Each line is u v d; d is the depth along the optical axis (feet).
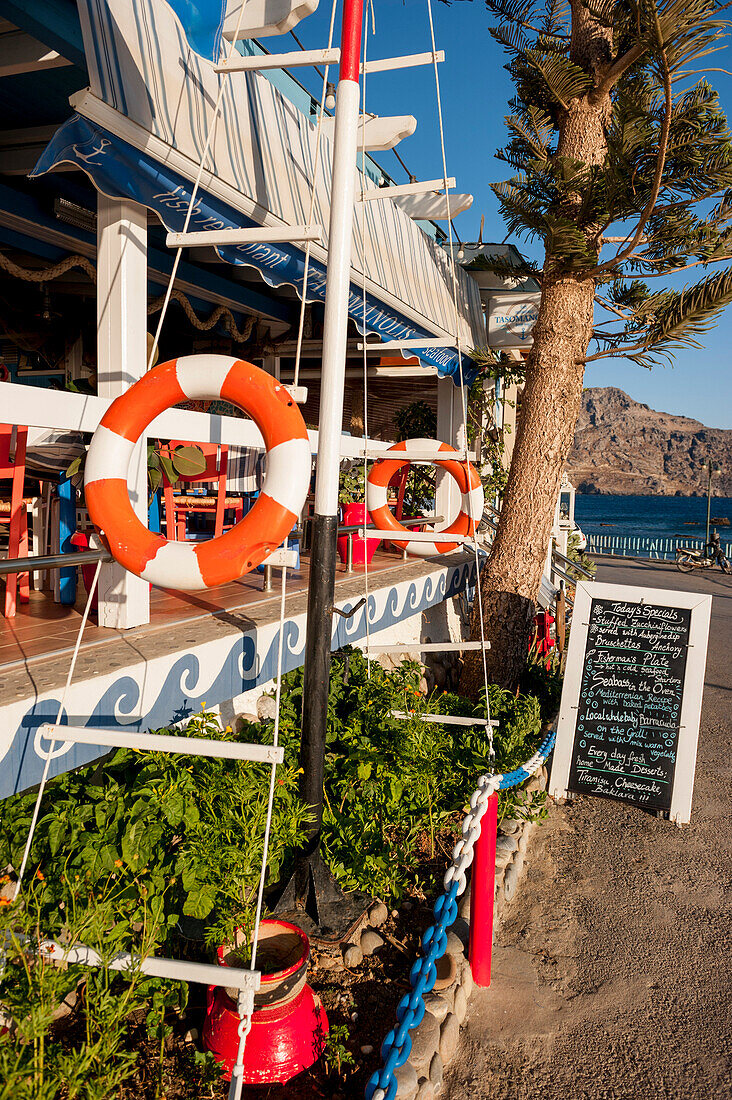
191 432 10.90
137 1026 8.22
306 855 10.14
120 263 10.73
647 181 20.36
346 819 11.96
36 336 22.36
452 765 15.80
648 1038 9.64
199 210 11.72
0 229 17.72
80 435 12.53
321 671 10.00
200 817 9.46
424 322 23.38
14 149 15.30
